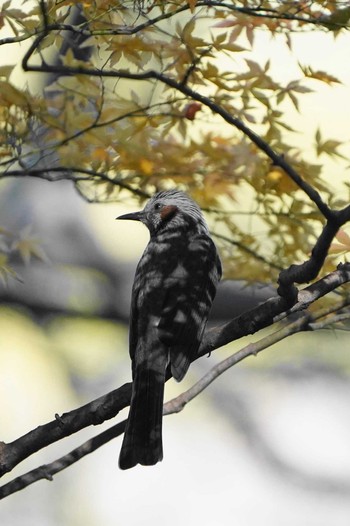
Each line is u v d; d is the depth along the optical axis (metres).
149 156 10.91
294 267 8.30
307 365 20.88
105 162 10.95
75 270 18.22
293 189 10.69
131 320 9.78
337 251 9.43
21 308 18.00
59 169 10.74
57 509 19.59
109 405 8.70
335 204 10.75
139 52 9.93
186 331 9.37
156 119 10.58
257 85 10.12
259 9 9.34
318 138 10.80
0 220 18.19
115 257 18.58
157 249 10.23
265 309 8.81
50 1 9.62
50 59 13.54
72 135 10.73
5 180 18.62
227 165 10.87
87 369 19.75
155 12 10.66
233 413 21.03
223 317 16.86
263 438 21.00
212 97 10.34
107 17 9.59
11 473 19.67
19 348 19.25
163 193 10.94
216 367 8.98
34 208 18.42
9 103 10.23
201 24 11.15
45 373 19.64
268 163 10.65
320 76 9.91
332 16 9.40
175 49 9.80
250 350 9.04
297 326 9.12
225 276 11.40
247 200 12.91
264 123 10.44
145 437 8.62
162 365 9.18
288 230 11.06
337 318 9.20
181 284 9.76
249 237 11.35
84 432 20.41
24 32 9.80
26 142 10.67
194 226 10.62
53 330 18.70
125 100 10.60
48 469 8.45
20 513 19.33
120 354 19.80
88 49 10.86
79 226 18.47
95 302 18.17
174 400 8.91
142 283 9.88
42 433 8.48
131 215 10.98
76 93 10.52
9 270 11.75
